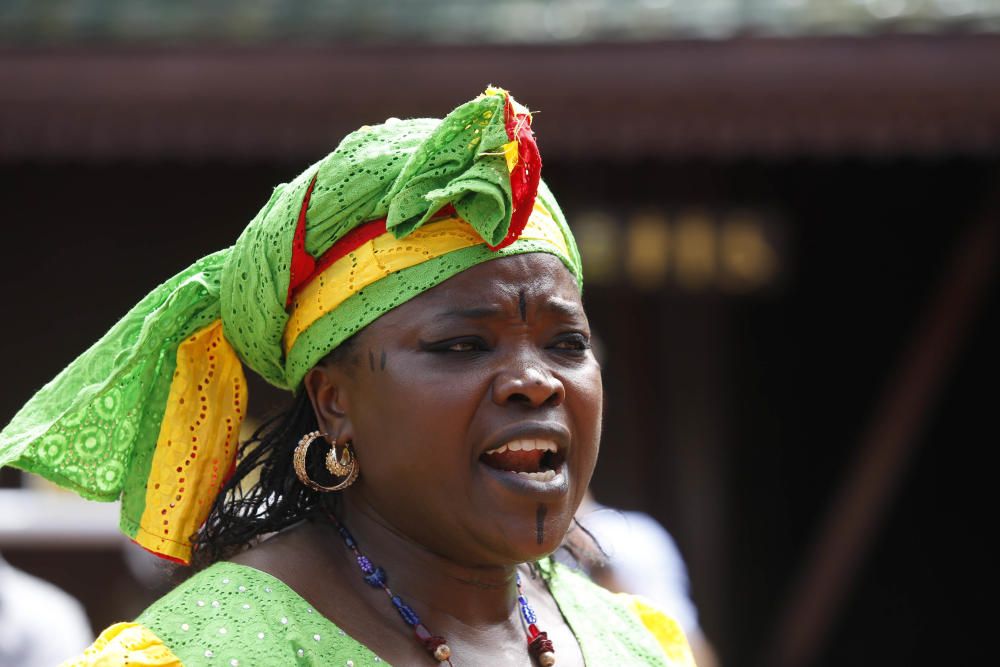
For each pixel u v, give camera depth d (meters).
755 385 25.69
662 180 22.97
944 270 21.91
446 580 4.71
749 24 16.69
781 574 25.98
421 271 4.47
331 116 17.14
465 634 4.73
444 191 4.32
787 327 25.34
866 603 27.75
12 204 22.45
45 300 22.64
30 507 14.30
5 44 17.16
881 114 16.95
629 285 23.44
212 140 17.41
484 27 16.84
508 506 4.42
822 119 16.98
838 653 27.67
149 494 4.84
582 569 6.15
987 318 25.98
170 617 4.33
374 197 4.51
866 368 25.77
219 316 4.93
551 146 17.28
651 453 24.47
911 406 21.98
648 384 24.11
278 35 17.02
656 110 16.98
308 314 4.63
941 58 16.69
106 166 22.38
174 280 4.95
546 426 4.43
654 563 10.93
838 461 26.08
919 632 27.52
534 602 5.18
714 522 24.42
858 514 22.58
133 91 17.14
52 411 4.89
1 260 22.56
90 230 22.61
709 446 24.36
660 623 5.67
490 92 4.36
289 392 5.17
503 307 4.45
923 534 27.75
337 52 16.94
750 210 23.44
